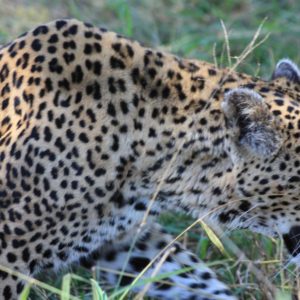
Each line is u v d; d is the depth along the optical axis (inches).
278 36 714.2
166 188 477.1
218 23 735.1
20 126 461.1
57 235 462.9
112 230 475.5
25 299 431.8
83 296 499.8
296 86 493.7
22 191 456.1
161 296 506.9
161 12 757.3
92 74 464.1
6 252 458.3
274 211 482.6
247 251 541.3
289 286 489.4
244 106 460.4
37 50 469.1
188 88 473.1
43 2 744.3
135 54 470.9
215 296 490.6
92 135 460.1
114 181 465.4
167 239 507.5
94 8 748.0
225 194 477.7
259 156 470.0
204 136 470.3
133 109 465.7
